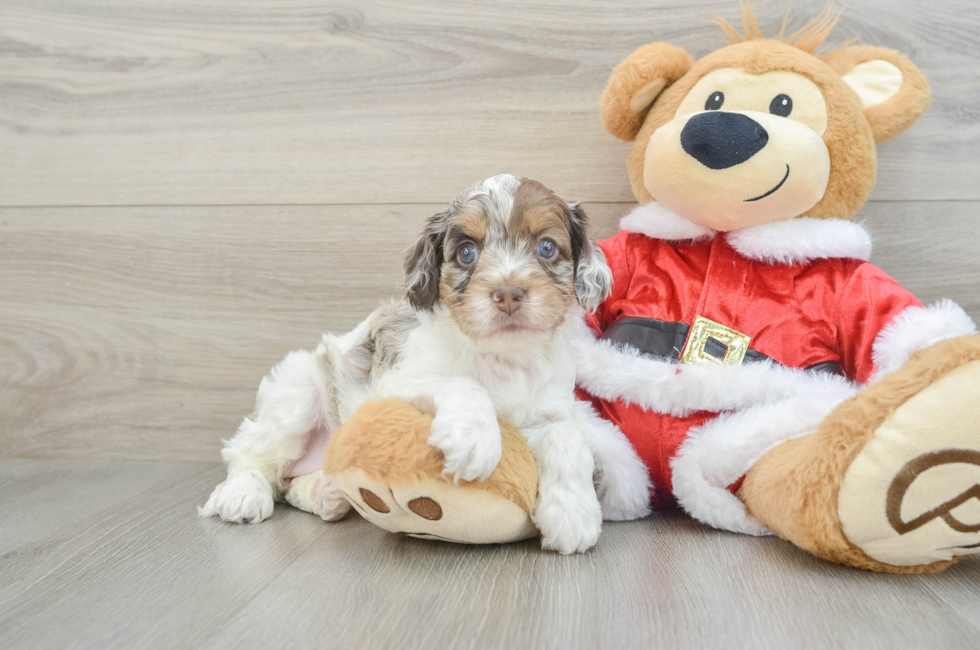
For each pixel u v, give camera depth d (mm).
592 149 2621
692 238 2174
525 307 1647
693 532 1912
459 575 1575
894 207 2502
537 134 2643
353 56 2703
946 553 1502
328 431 2219
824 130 2039
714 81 2121
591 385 2049
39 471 2701
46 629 1324
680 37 2562
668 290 2139
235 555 1735
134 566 1662
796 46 2277
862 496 1493
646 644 1227
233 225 2783
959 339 1537
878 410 1514
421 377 1753
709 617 1334
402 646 1225
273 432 2170
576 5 2598
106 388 2863
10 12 2836
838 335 2016
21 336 2895
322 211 2744
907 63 2178
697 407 1938
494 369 1817
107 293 2848
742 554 1708
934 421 1440
